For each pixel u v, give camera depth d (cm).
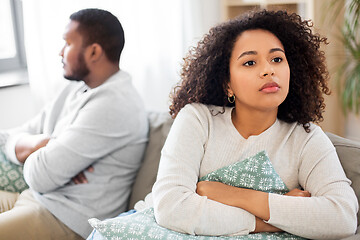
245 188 108
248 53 109
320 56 122
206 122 118
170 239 98
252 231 102
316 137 114
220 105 125
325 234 99
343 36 254
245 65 110
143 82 281
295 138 115
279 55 109
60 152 149
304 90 118
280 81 108
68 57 163
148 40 281
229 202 104
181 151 112
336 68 267
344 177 108
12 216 142
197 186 109
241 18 117
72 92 174
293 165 113
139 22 274
